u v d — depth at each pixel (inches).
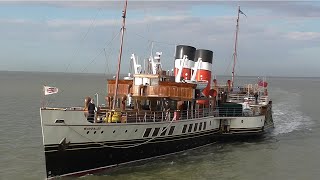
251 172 1109.7
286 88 6353.3
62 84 6806.1
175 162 1169.4
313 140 1611.7
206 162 1190.9
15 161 1167.0
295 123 2128.4
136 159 1119.6
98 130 1002.7
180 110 1224.8
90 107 1010.1
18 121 1951.3
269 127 1801.2
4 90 4584.2
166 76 1293.1
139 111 1126.4
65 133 956.0
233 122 1466.5
